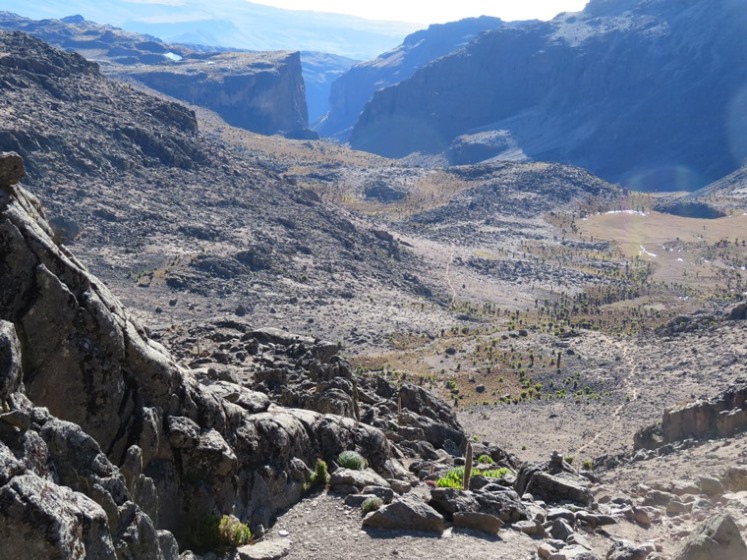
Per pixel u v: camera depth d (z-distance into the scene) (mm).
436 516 22125
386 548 20672
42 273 17406
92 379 17953
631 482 41812
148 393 19391
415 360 160750
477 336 183625
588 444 84562
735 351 118625
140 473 18016
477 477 29344
